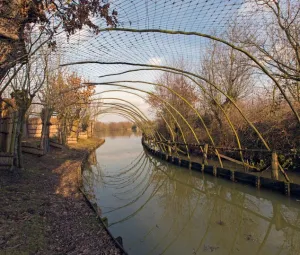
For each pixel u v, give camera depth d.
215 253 4.29
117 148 25.31
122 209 6.60
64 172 8.61
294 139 9.11
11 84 6.95
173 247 4.49
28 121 17.14
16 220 4.01
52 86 10.07
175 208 6.79
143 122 24.22
